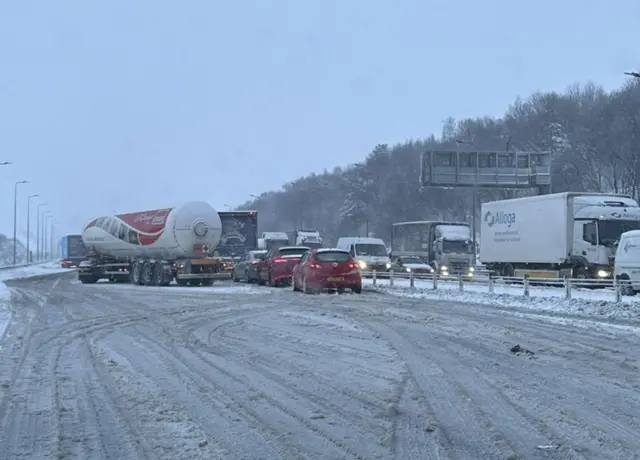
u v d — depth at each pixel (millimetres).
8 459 6574
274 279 32875
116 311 21500
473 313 19719
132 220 38500
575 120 75125
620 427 7504
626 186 63625
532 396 8930
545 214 32031
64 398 9117
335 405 8523
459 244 44500
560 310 20859
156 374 10664
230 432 7367
